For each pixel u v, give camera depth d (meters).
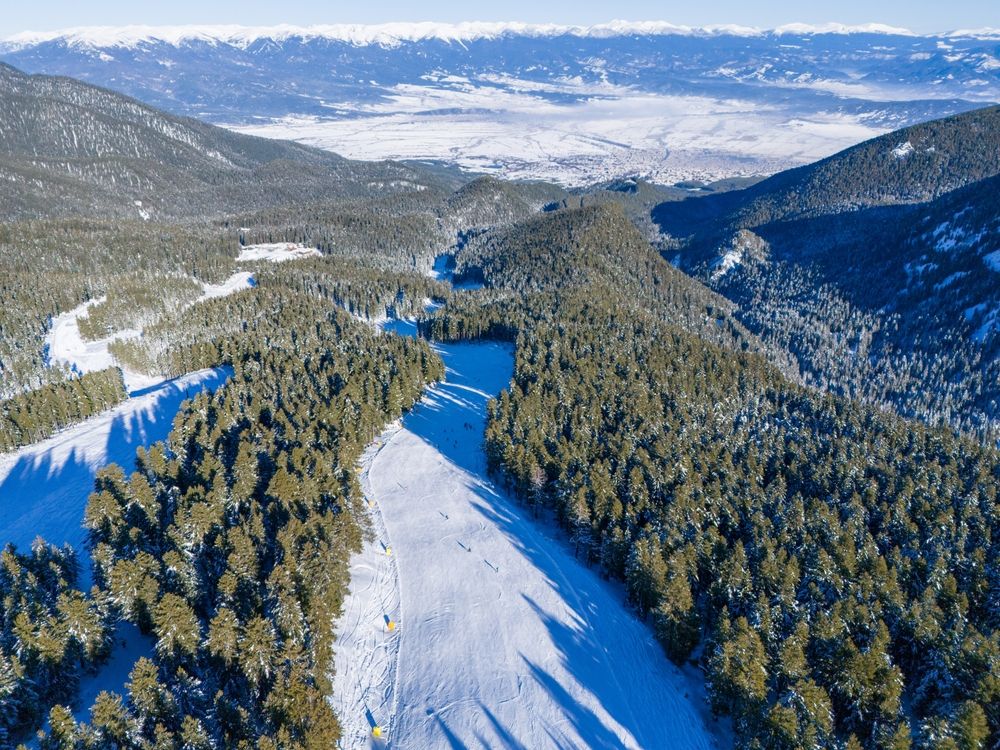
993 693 49.28
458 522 85.12
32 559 65.50
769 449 98.38
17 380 137.62
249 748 43.81
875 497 84.31
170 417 118.06
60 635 53.56
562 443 93.00
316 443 92.19
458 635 65.38
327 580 62.47
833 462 92.25
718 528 76.56
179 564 60.53
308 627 56.25
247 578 60.06
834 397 128.25
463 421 116.69
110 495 72.25
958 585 66.75
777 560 66.81
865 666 52.19
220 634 52.16
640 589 67.00
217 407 102.44
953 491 86.75
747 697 51.06
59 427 117.69
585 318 160.88
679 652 61.75
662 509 77.94
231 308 174.12
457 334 164.25
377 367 120.31
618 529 73.00
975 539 76.31
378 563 76.44
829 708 50.69
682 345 144.38
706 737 54.81
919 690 54.88
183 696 49.00
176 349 146.25
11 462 105.19
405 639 64.88
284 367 123.50
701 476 86.38
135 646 60.19
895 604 60.28
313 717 48.03
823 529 73.88
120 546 67.69
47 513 86.81
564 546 82.25
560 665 61.91
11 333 162.88
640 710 57.34
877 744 49.31
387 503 89.31
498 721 55.75
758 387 126.31
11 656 50.81
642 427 98.38
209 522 67.56
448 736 54.31
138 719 45.69
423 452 103.75
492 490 94.00
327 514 70.88
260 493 79.12
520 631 66.00
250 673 51.28
